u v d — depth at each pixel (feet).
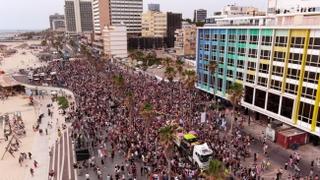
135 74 390.63
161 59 505.66
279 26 179.11
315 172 135.54
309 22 168.45
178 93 266.98
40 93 328.29
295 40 169.48
